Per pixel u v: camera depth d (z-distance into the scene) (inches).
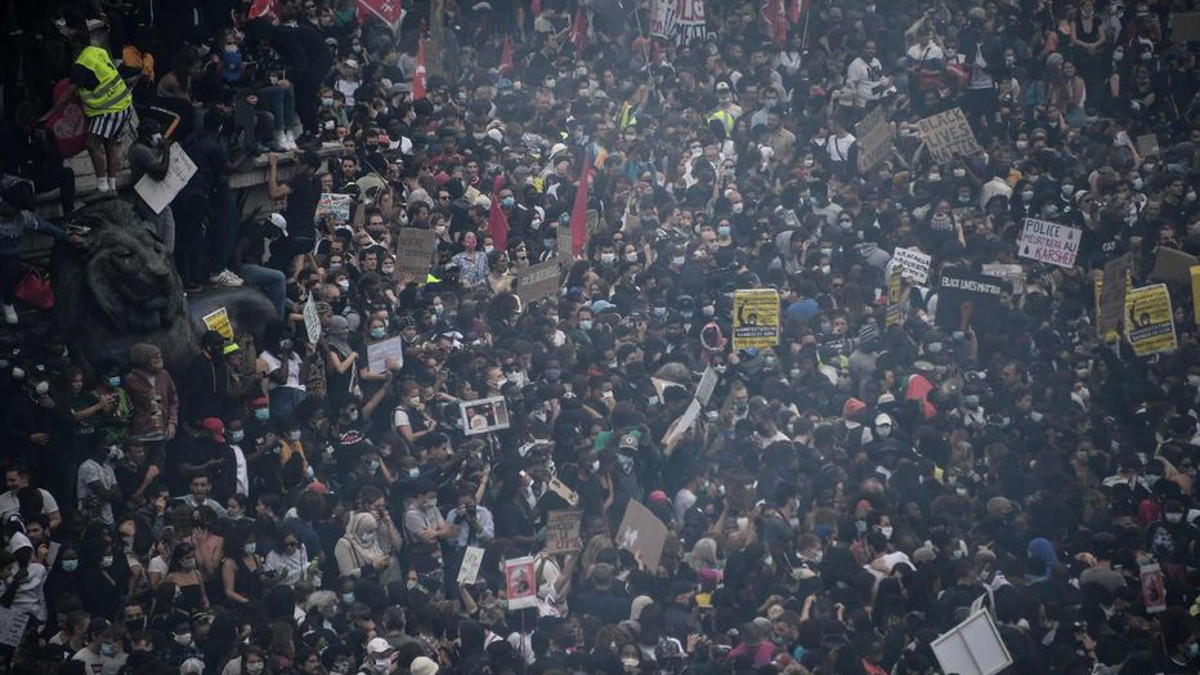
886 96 4982.8
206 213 3041.3
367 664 2491.4
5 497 2487.7
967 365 3850.9
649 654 2650.1
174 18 3324.3
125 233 2824.8
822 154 4729.3
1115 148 4830.2
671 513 3061.0
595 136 4534.9
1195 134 5034.5
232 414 2817.4
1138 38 5246.1
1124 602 2883.9
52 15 2883.9
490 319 3481.8
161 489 2642.7
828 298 3878.0
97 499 2576.3
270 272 3142.2
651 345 3521.2
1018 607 2795.3
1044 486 3267.7
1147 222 4480.8
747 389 3496.6
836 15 5265.8
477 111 4414.4
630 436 3061.0
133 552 2517.2
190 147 3024.1
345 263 3344.0
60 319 2760.8
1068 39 5226.4
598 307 3644.2
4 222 2694.4
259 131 3312.0
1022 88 5226.4
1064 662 2758.4
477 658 2516.0
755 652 2625.5
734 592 2768.2
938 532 2952.8
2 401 2603.3
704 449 3225.9
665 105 4899.1
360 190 3523.6
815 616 2741.1
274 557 2635.3
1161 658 2790.4
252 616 2524.6
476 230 3703.3
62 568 2488.9
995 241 4281.5
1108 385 3722.9
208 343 2851.9
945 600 2812.5
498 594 2763.3
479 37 5034.5
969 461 3358.8
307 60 3508.9
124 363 2714.1
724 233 4168.3
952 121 4621.1
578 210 3892.7
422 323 3267.7
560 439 3080.7
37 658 2347.4
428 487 2787.9
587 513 2925.7
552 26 5137.8
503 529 2874.0
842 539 2947.8
